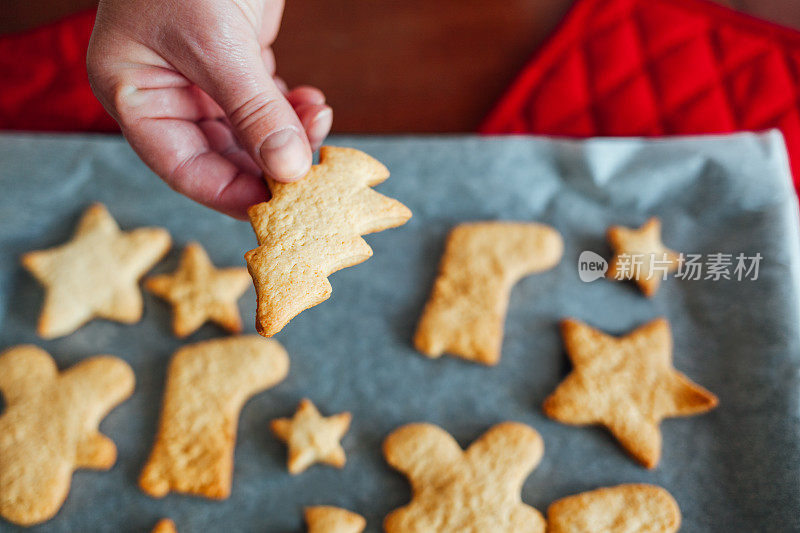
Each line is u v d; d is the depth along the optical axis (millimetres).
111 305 422
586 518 375
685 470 385
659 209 431
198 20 331
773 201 417
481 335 409
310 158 329
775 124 443
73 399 404
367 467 394
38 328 422
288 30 480
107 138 449
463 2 480
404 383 408
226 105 339
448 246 428
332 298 425
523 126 456
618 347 405
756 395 390
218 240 439
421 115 462
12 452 395
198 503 389
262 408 407
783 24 467
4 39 482
